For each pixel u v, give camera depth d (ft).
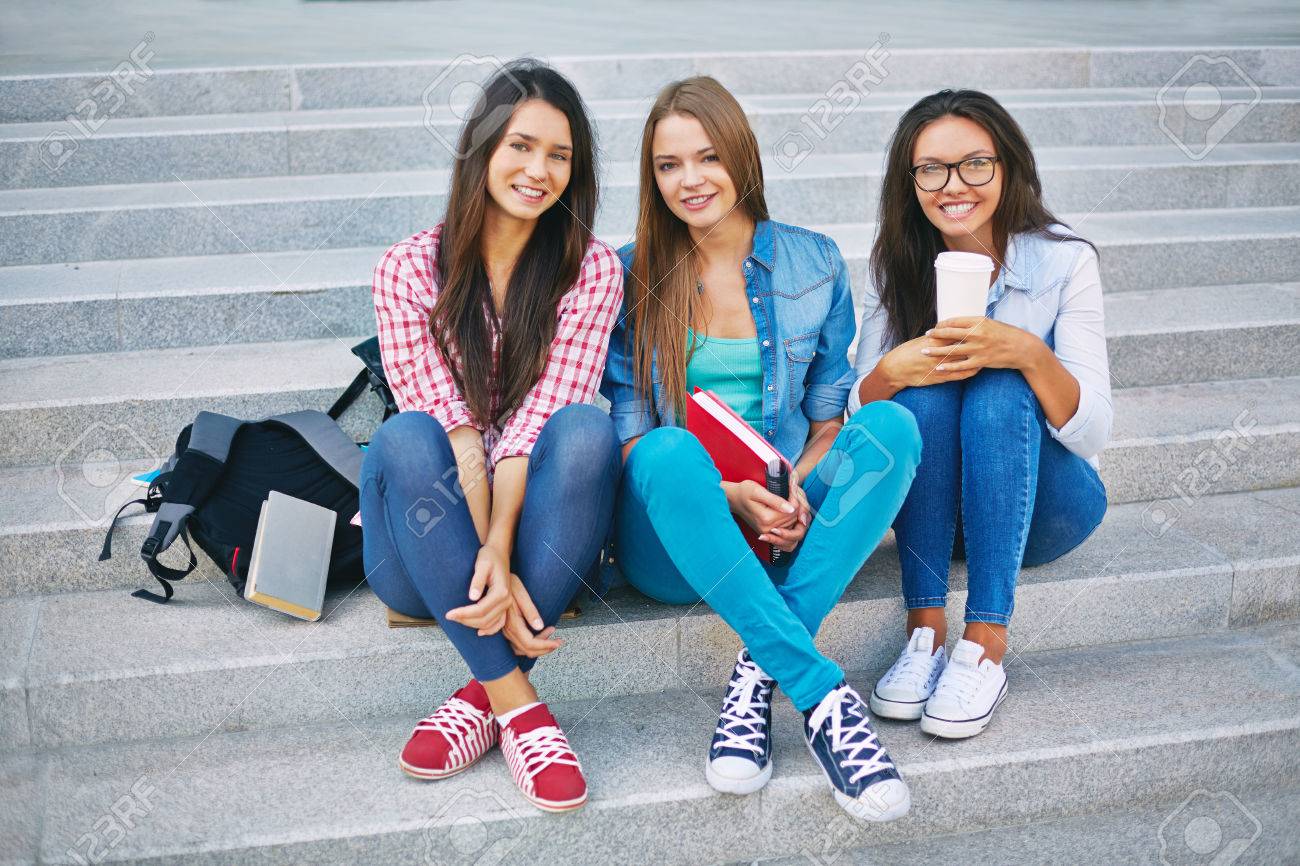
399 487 5.54
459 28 18.33
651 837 5.85
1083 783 6.30
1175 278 10.58
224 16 20.22
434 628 6.68
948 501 6.50
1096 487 6.92
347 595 7.20
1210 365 9.50
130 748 6.39
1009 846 6.15
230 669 6.44
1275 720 6.48
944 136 6.56
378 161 11.73
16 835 5.61
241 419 8.07
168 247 10.27
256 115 12.41
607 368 6.87
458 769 5.99
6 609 7.06
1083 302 6.78
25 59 14.08
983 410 6.25
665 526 5.64
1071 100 13.11
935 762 6.10
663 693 6.88
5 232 9.89
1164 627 7.47
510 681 5.77
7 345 8.97
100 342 9.12
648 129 6.45
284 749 6.33
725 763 5.77
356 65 12.80
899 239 6.96
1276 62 14.43
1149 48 14.24
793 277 6.79
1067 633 7.34
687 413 6.26
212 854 5.51
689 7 22.91
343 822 5.65
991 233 6.90
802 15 20.94
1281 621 7.66
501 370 6.50
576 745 6.29
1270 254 10.69
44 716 6.33
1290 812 6.41
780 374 6.73
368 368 7.94
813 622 5.96
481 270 6.48
